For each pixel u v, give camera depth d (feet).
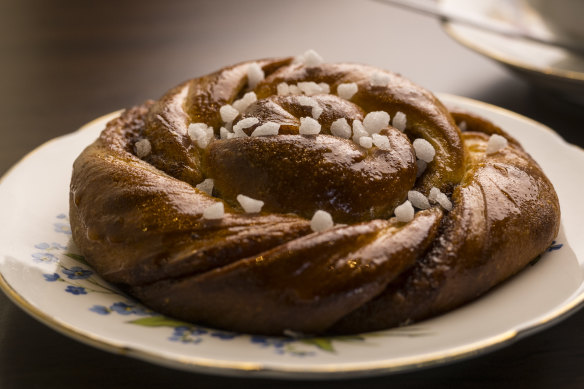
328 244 0.95
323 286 0.94
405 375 0.97
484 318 0.96
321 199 1.00
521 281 1.03
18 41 1.92
